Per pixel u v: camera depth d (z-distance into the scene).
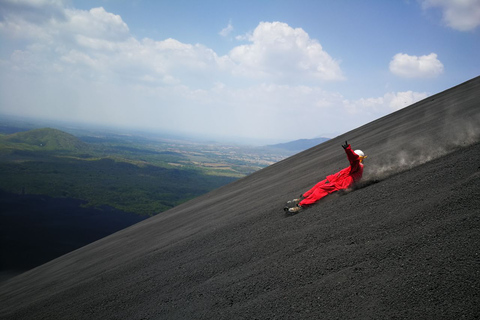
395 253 3.62
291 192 10.74
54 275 14.28
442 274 2.94
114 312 5.21
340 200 6.51
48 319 6.40
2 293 15.95
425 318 2.49
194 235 9.42
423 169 6.75
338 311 2.95
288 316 3.15
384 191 6.09
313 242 4.85
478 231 3.42
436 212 4.32
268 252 5.17
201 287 4.75
